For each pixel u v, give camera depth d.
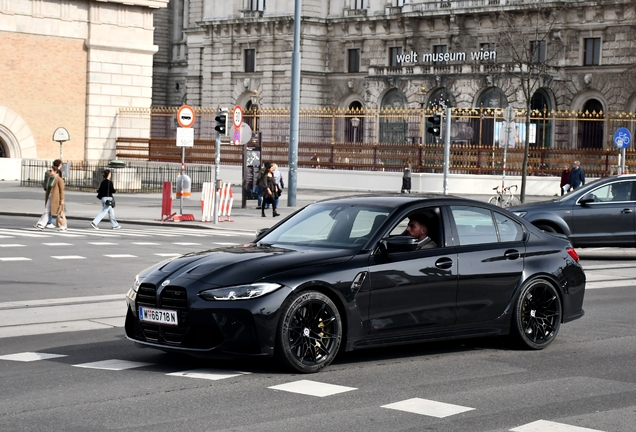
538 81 76.81
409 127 72.56
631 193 25.91
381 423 9.27
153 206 43.97
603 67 78.31
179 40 112.44
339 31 95.06
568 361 12.60
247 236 32.03
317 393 10.49
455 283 12.59
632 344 13.89
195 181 62.75
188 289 11.24
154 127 73.88
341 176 62.72
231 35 98.88
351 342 11.77
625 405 10.16
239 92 98.62
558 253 13.77
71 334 14.31
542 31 81.12
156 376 11.30
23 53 57.56
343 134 87.50
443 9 87.19
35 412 9.59
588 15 79.19
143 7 62.03
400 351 13.17
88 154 60.53
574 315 13.91
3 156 58.38
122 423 9.17
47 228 32.81
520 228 13.63
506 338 13.78
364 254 11.98
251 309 11.00
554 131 79.62
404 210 12.59
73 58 59.66
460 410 9.84
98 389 10.62
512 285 13.14
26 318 15.70
